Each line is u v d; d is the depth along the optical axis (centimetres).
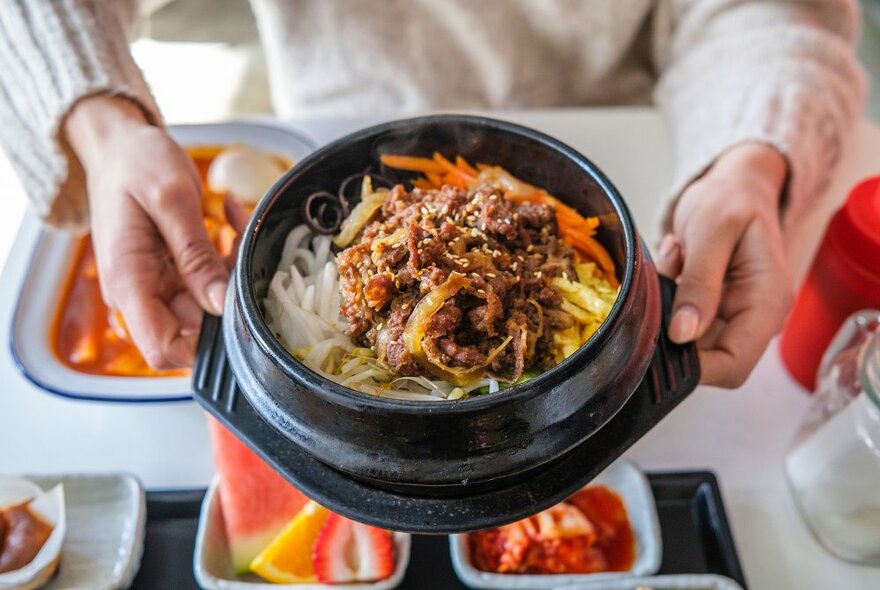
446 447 27
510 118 60
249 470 43
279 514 42
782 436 46
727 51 54
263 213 31
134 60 50
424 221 31
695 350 33
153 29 116
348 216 34
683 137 53
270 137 60
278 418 28
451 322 29
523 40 64
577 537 42
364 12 62
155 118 48
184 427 47
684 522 43
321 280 32
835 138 50
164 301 41
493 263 30
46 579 41
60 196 50
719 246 39
